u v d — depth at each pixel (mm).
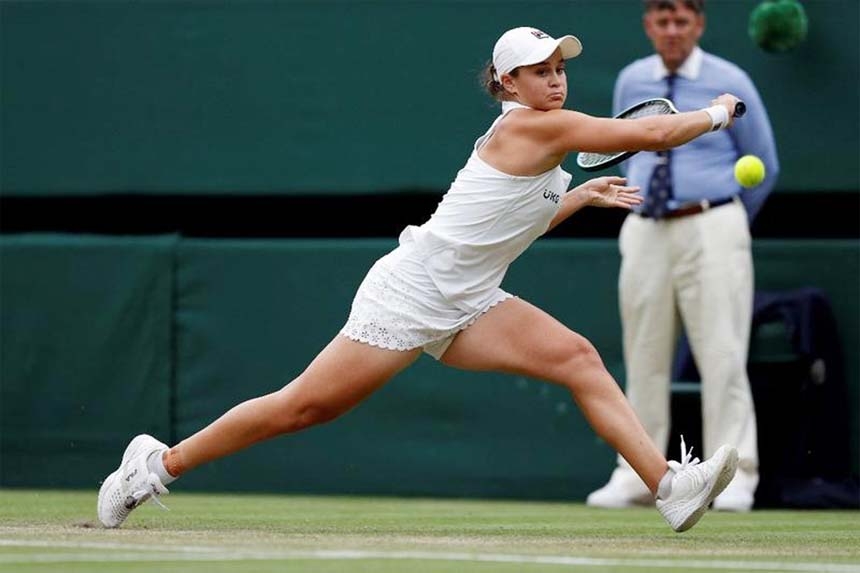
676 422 34688
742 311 32500
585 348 20953
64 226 40062
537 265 36469
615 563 16906
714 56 35812
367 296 20969
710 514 30656
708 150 32531
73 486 38000
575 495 35969
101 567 15586
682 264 32656
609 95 36031
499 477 36250
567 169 36781
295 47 37719
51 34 38656
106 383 37906
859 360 34875
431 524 24938
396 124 37312
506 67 20859
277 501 33594
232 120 37969
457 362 21250
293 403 21000
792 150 35625
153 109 38281
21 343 38250
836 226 37875
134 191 38375
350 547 18562
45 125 38719
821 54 35438
